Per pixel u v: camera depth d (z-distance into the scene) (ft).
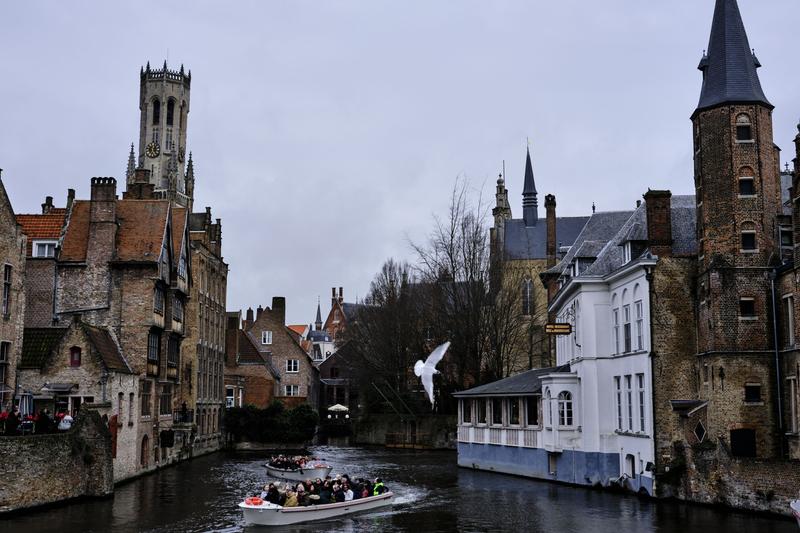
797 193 100.53
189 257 181.27
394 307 256.11
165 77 507.71
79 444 111.45
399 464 178.50
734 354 106.22
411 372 250.57
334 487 107.34
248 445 230.27
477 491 125.80
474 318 218.38
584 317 131.03
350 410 312.71
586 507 105.91
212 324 221.46
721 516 94.63
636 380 118.62
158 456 158.20
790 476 91.25
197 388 200.75
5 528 89.45
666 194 116.67
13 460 98.78
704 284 111.04
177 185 507.71
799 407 99.76
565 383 133.18
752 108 110.93
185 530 90.58
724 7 115.44
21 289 129.18
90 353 129.70
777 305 106.93
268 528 92.73
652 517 95.71
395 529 92.27
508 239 283.18
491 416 160.04
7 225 124.06
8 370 124.77
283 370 312.71
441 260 228.84
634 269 117.80
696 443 104.83
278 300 318.86
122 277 150.82
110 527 91.45
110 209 152.97
